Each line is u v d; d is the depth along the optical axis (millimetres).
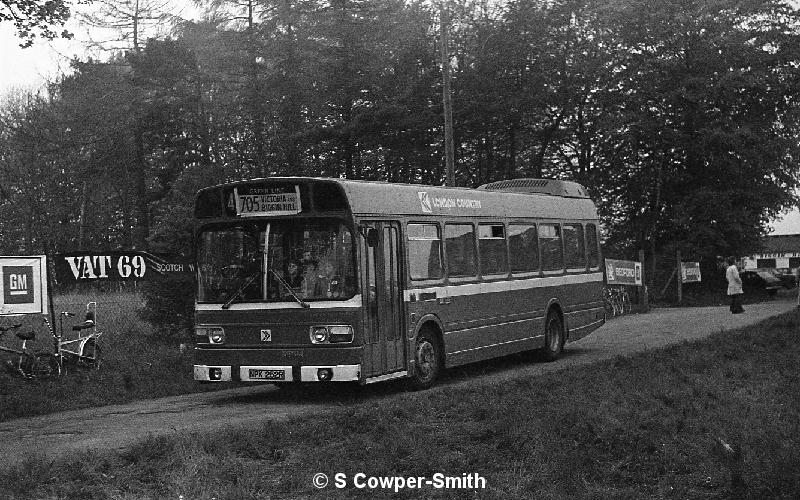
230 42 39219
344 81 42562
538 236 19750
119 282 21516
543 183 21281
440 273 16234
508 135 49594
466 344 16859
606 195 54031
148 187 51625
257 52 39156
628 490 7766
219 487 8141
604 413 10531
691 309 39969
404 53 45344
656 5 49688
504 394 12828
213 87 42281
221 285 14648
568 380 13906
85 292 23844
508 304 18328
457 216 16891
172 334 21031
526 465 8695
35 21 17500
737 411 10891
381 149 46469
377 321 14445
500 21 47812
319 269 14102
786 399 11852
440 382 16812
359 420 10977
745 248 53156
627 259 53938
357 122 42156
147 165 49156
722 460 8188
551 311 20141
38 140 47969
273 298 14266
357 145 44000
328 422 10945
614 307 36406
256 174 38781
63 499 7992
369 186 14625
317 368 13969
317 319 14008
